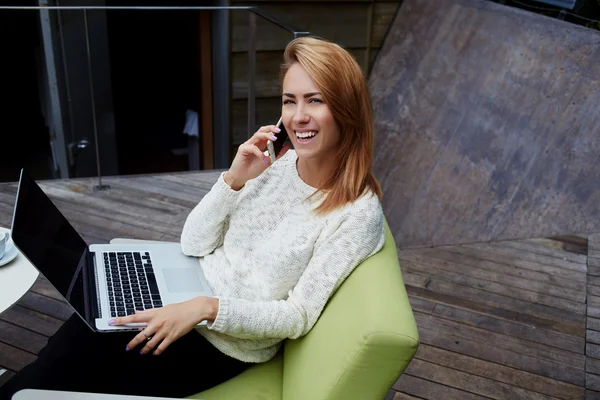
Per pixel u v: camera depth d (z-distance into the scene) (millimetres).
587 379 2037
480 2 3658
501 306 2420
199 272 1404
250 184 1334
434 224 3092
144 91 5207
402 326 945
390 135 3656
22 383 1162
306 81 1128
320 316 1153
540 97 3141
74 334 1288
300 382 1090
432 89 3627
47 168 4195
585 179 2977
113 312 1223
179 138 5156
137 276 1369
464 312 2369
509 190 3037
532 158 3055
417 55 3855
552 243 2900
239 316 1128
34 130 4551
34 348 2012
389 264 1135
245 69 3805
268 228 1281
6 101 4449
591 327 2318
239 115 3928
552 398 1940
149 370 1217
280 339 1253
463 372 2039
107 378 1188
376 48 4156
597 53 3043
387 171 3506
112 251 1468
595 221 2973
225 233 1426
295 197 1262
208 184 3418
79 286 1248
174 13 4613
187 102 5184
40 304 2244
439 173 3283
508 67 3322
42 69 3967
